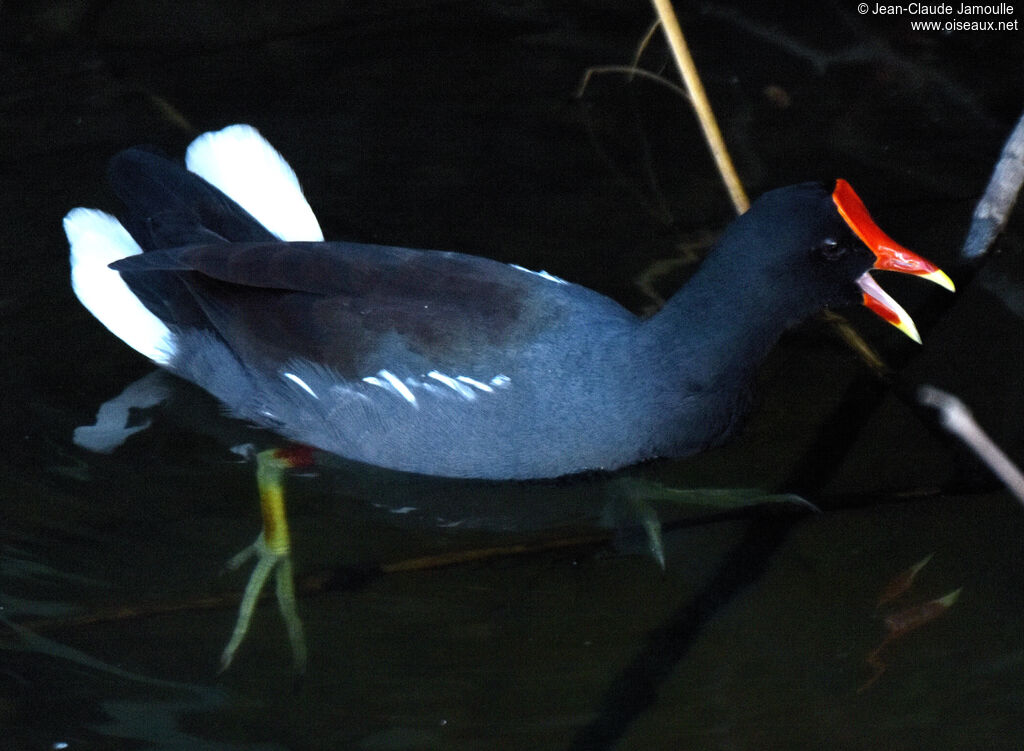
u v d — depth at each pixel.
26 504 8.13
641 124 11.55
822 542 8.01
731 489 8.39
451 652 7.28
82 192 10.46
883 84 12.02
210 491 8.40
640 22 12.72
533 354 8.13
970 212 10.51
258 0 12.82
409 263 8.44
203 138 10.06
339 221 10.35
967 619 7.46
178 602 7.49
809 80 12.05
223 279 8.46
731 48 12.45
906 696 7.01
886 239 7.87
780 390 9.15
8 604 7.42
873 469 8.47
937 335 9.44
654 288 9.79
